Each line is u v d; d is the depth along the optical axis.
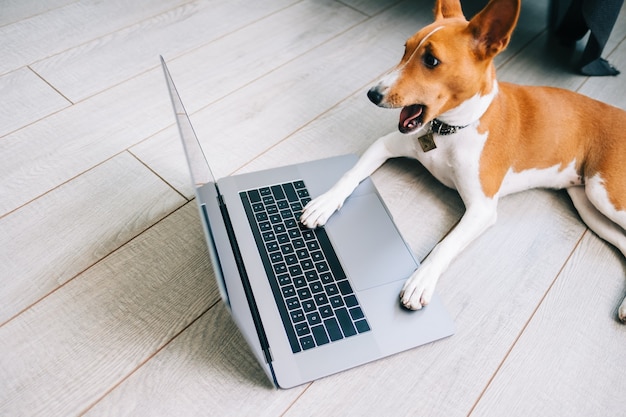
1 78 1.31
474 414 0.82
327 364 0.80
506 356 0.88
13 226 1.01
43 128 1.20
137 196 1.08
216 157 1.17
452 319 0.92
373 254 0.94
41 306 0.89
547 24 1.60
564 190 1.16
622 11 1.68
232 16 1.57
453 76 0.84
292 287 0.87
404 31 1.58
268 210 0.98
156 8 1.57
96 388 0.80
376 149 1.09
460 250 0.96
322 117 1.28
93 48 1.42
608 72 1.44
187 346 0.86
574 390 0.86
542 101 1.03
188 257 0.98
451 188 1.13
